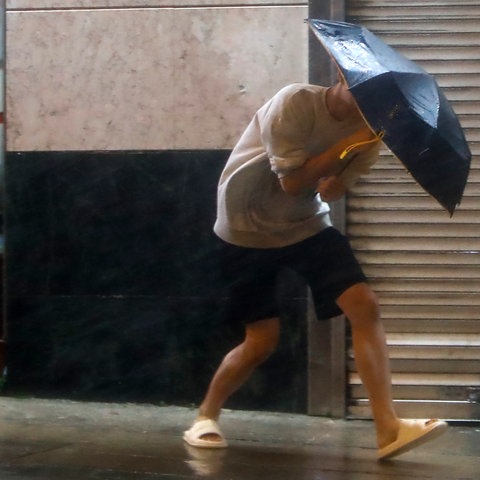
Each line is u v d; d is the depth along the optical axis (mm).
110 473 6789
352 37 6812
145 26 9477
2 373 9805
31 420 8844
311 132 6996
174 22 9445
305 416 9312
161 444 7945
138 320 9539
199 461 7289
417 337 9273
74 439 8086
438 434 7078
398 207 9297
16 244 9695
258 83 9352
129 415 9148
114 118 9547
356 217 9328
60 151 9617
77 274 9609
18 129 9680
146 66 9492
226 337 9398
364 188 9328
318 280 7469
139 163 9516
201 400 9453
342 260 7367
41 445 7801
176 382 9508
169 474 6793
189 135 9453
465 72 9336
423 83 6547
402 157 6277
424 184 6355
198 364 9461
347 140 6758
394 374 9258
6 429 8453
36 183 9656
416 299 9273
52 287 9648
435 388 9211
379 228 9312
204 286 9430
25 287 9680
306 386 9328
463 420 9164
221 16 9383
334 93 6898
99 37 9547
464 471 7090
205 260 9422
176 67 9453
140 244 9523
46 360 9680
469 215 9266
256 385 9398
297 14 9305
